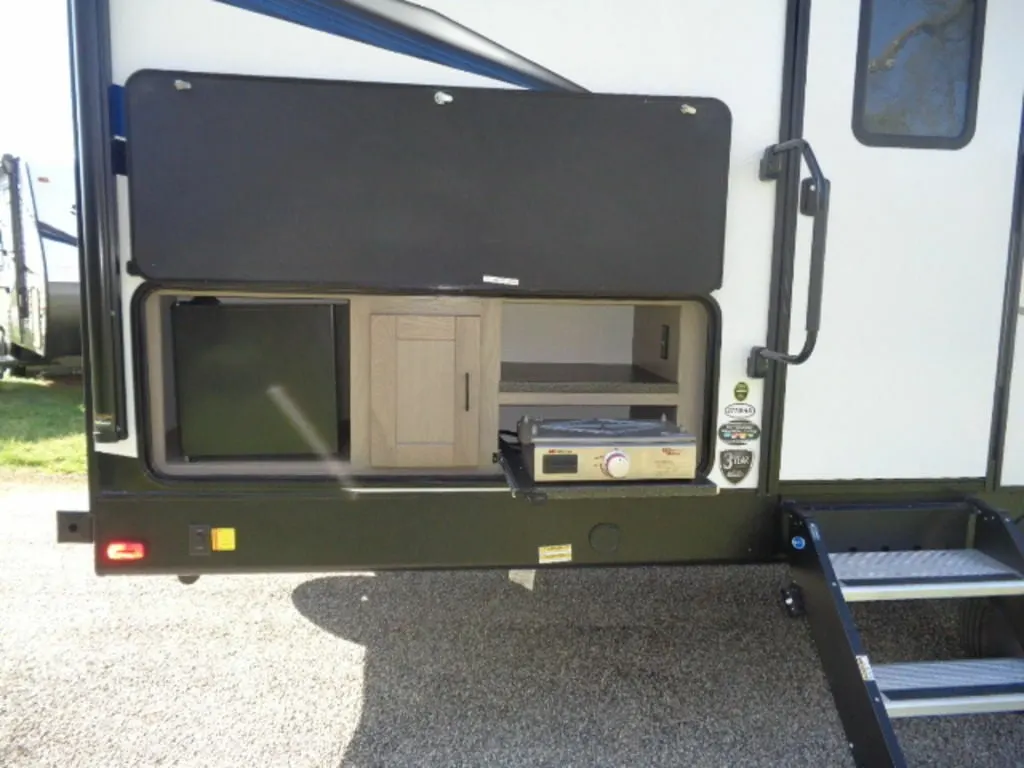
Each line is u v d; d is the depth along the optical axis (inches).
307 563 80.7
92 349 73.9
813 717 91.7
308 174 74.6
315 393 84.3
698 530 84.7
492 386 84.9
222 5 73.3
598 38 77.8
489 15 76.5
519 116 76.4
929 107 82.6
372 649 107.3
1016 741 86.4
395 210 76.0
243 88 73.0
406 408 84.1
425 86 75.3
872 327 84.1
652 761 83.4
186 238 73.9
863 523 85.4
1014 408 87.0
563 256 78.4
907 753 84.3
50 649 105.7
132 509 78.0
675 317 90.9
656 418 100.6
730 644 109.7
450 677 100.1
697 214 79.3
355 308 82.5
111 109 72.9
